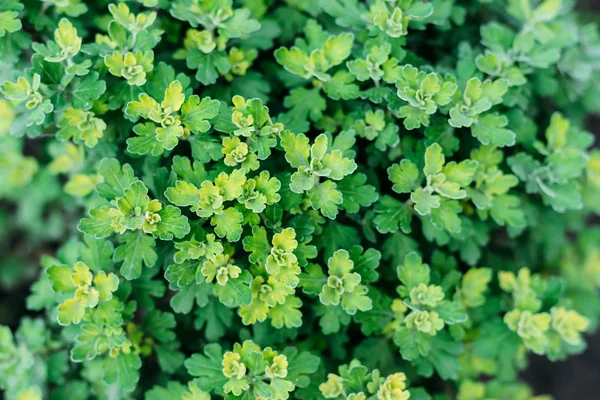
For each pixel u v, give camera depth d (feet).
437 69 1.46
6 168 1.67
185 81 1.35
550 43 1.53
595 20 2.11
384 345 1.45
